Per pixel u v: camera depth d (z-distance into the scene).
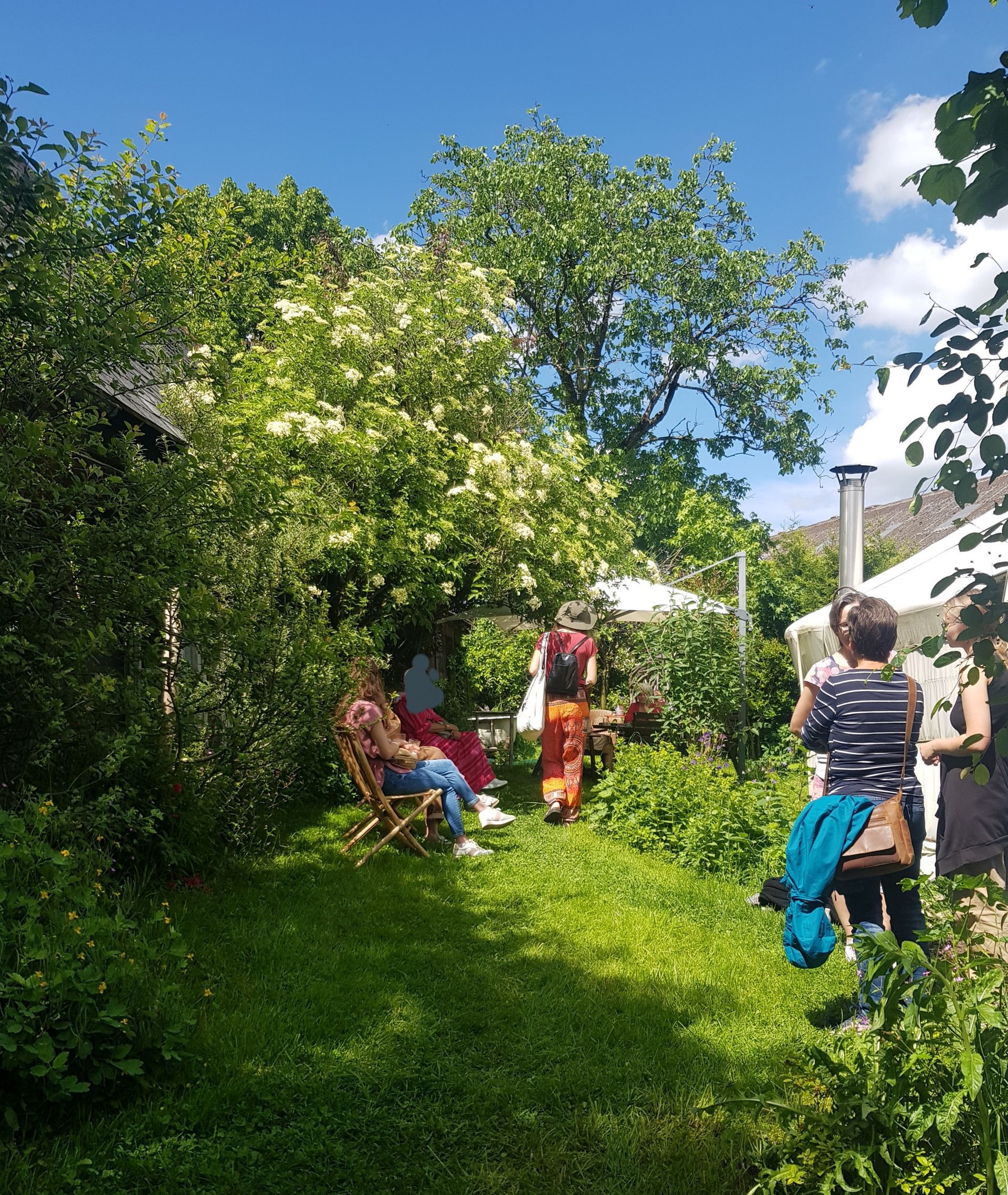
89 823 4.49
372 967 4.52
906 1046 2.48
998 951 2.83
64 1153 2.81
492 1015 4.02
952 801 4.39
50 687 4.60
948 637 1.80
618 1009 4.15
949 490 1.75
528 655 15.72
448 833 7.90
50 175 4.58
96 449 5.32
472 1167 2.93
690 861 6.99
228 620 5.54
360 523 9.09
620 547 12.79
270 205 29.75
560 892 6.04
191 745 5.88
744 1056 3.70
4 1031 2.91
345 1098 3.27
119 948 3.57
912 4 1.59
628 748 10.00
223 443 6.19
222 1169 2.83
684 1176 2.89
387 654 10.81
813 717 4.07
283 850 6.63
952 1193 2.32
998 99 1.50
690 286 26.69
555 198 27.12
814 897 3.76
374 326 11.40
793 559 26.88
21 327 4.65
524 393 13.27
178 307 5.40
